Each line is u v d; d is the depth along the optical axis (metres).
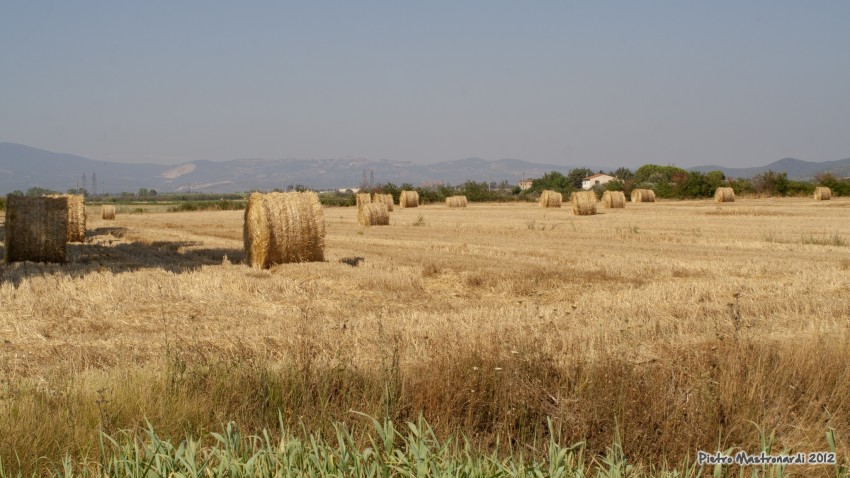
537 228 38.62
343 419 7.61
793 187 78.12
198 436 7.24
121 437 7.04
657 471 6.97
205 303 15.70
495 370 8.41
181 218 60.75
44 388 8.39
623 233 33.97
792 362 9.05
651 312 14.16
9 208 23.58
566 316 13.55
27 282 17.23
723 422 7.62
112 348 11.30
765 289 17.08
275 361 10.09
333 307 15.53
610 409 7.76
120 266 22.69
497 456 6.70
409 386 8.35
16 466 6.42
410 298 16.88
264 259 21.47
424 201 88.94
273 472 5.63
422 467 5.46
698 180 80.50
